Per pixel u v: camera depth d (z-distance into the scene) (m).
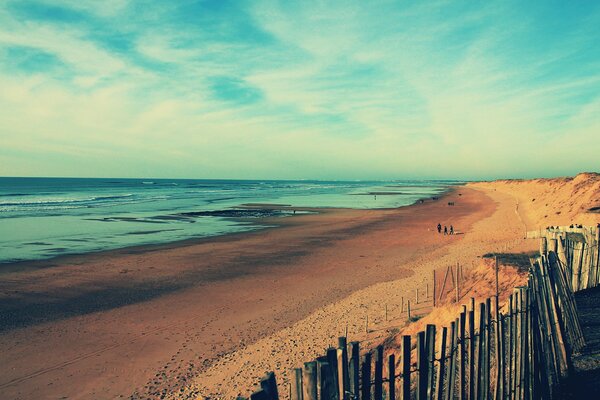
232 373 12.86
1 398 12.01
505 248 25.48
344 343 3.92
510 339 5.74
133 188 161.62
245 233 44.47
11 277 25.78
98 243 37.91
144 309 19.72
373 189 184.88
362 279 24.16
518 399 5.81
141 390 12.24
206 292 22.42
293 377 3.61
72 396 12.04
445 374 4.97
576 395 6.33
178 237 41.59
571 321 7.71
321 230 46.66
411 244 36.03
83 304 20.52
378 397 4.10
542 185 82.56
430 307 16.33
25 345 15.63
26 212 63.25
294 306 19.56
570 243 10.94
